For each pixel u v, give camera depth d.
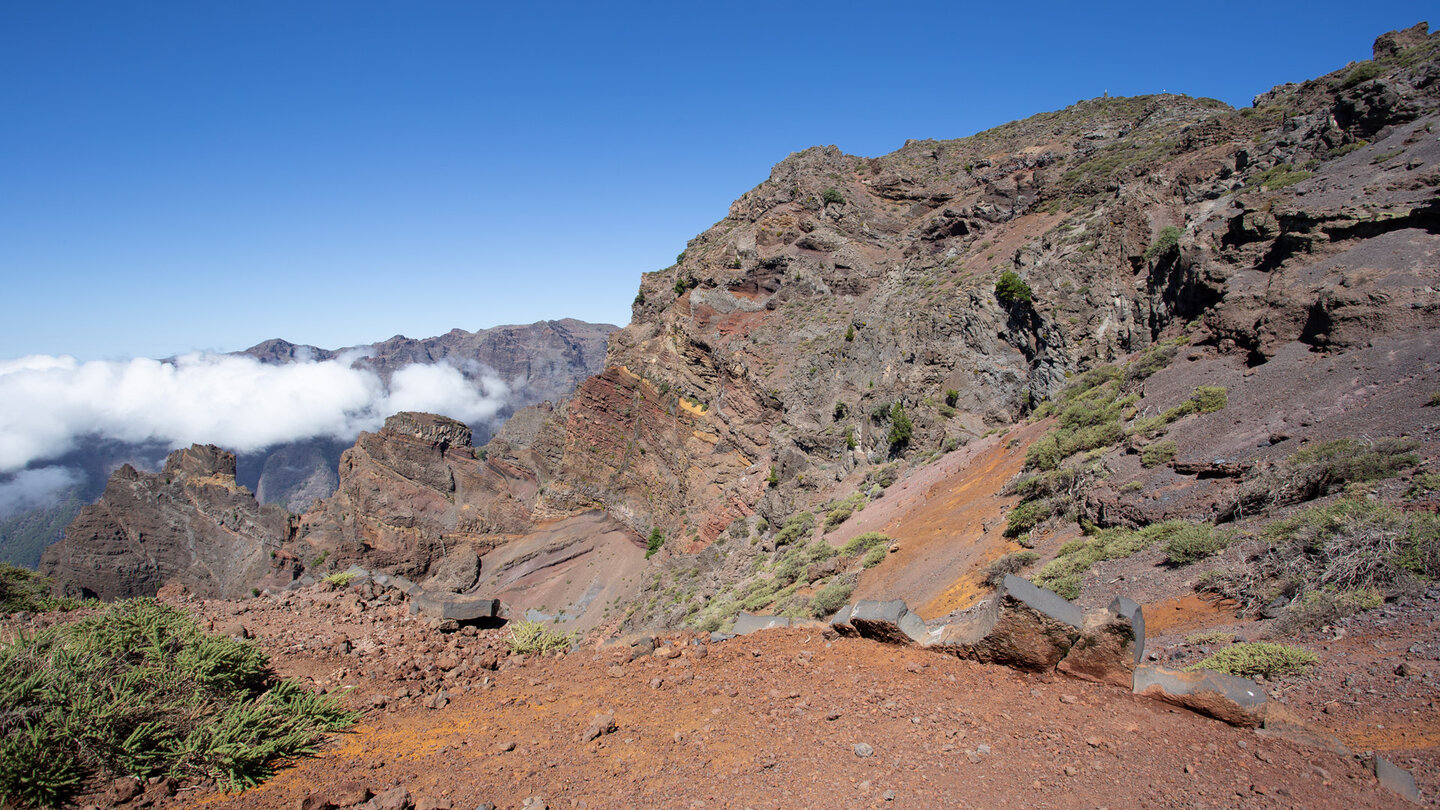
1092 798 7.32
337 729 10.16
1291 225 29.88
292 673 12.78
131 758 8.14
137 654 10.30
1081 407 32.44
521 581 91.69
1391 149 32.53
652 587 61.75
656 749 9.09
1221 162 45.91
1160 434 24.97
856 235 89.06
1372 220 26.61
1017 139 106.75
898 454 50.03
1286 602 12.88
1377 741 8.16
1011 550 24.70
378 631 16.48
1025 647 10.49
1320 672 10.22
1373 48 47.91
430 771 8.59
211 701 9.77
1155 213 44.38
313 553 101.12
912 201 97.00
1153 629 14.48
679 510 74.12
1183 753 8.08
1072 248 47.53
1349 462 16.12
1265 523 16.27
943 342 53.25
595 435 91.69
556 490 95.12
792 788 7.90
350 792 7.66
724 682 11.52
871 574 31.05
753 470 64.56
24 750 7.43
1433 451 15.37
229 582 101.44
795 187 96.62
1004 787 7.63
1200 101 85.00
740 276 86.56
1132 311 41.09
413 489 107.44
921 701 9.96
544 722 10.30
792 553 45.06
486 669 13.77
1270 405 22.30
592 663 13.41
